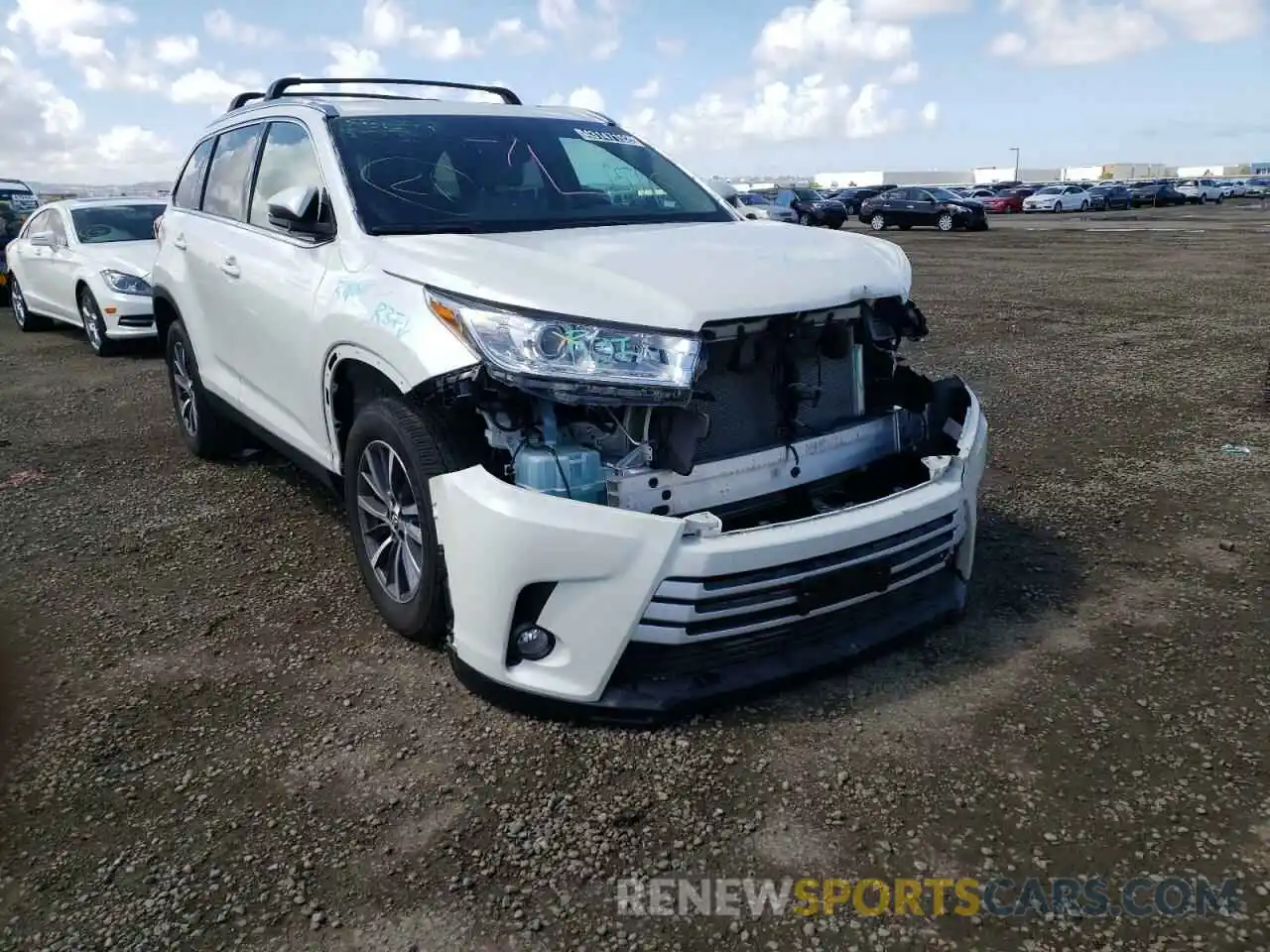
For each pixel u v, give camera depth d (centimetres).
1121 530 449
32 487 549
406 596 350
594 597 279
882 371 370
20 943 224
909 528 307
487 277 302
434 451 311
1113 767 278
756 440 326
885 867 243
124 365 926
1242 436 589
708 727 299
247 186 468
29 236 1155
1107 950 217
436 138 418
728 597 281
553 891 237
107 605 394
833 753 287
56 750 296
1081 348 887
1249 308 1105
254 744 297
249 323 439
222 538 464
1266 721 298
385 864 247
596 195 423
